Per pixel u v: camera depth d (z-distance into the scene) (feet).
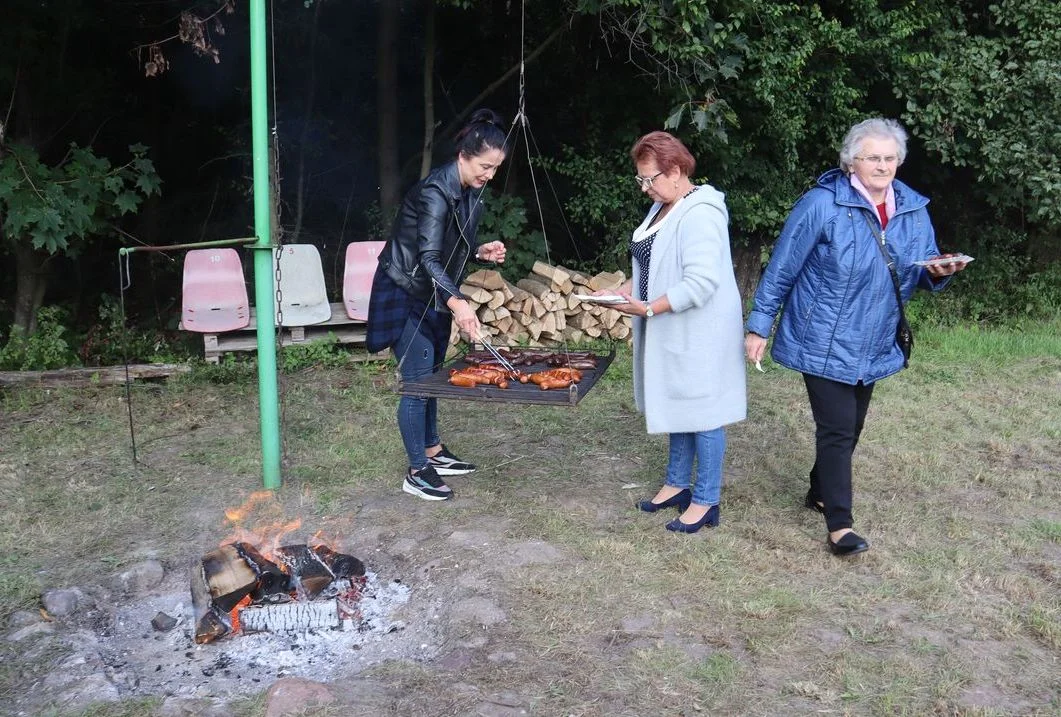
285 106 31.81
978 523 14.17
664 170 12.53
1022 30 28.86
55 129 27.48
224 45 30.22
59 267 28.22
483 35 30.96
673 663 10.07
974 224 32.55
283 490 15.30
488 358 14.40
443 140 32.37
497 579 12.03
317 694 9.31
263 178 14.05
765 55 25.23
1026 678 9.89
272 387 15.02
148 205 30.22
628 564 12.51
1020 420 19.72
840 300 11.89
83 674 9.90
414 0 29.71
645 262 13.35
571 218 29.73
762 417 19.79
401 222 13.94
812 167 30.89
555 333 25.30
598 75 27.96
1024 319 30.01
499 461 16.87
